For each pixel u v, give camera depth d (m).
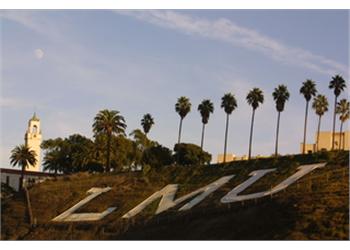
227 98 157.25
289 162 124.00
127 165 178.38
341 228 81.38
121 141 172.25
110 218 113.56
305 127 155.25
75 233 107.94
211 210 104.00
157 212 111.88
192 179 129.88
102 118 159.12
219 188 118.88
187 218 103.31
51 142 180.25
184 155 152.88
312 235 80.25
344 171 110.19
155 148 149.12
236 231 90.94
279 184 112.12
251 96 156.50
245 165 129.88
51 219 117.94
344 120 170.38
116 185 132.88
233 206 103.25
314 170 115.19
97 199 125.25
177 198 119.12
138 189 128.38
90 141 175.00
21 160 162.88
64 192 131.38
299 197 97.44
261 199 102.25
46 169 179.25
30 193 131.88
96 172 158.62
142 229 104.19
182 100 165.62
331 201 92.56
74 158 169.62
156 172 139.38
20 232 112.31
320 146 170.00
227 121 156.12
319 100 173.12
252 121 154.88
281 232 84.06
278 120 155.00
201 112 163.25
